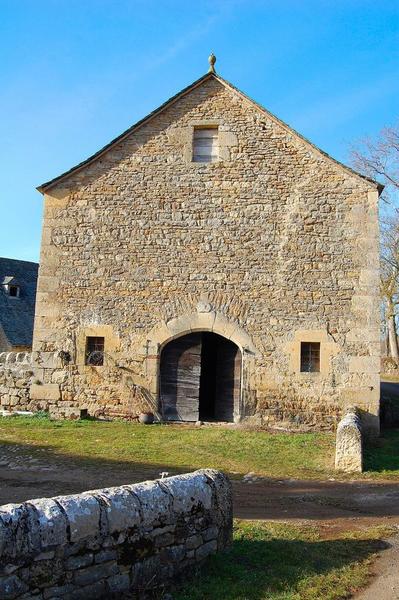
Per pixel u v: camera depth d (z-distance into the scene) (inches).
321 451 426.3
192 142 561.3
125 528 153.8
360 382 510.6
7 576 126.4
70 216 564.7
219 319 534.9
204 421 542.3
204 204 550.3
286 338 524.4
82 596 141.6
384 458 421.1
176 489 176.4
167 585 165.2
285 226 537.0
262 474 358.3
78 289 555.2
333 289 523.5
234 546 203.9
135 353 542.9
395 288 1284.4
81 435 455.5
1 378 562.6
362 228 526.6
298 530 234.4
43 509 139.4
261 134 553.0
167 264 547.8
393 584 181.0
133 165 564.7
